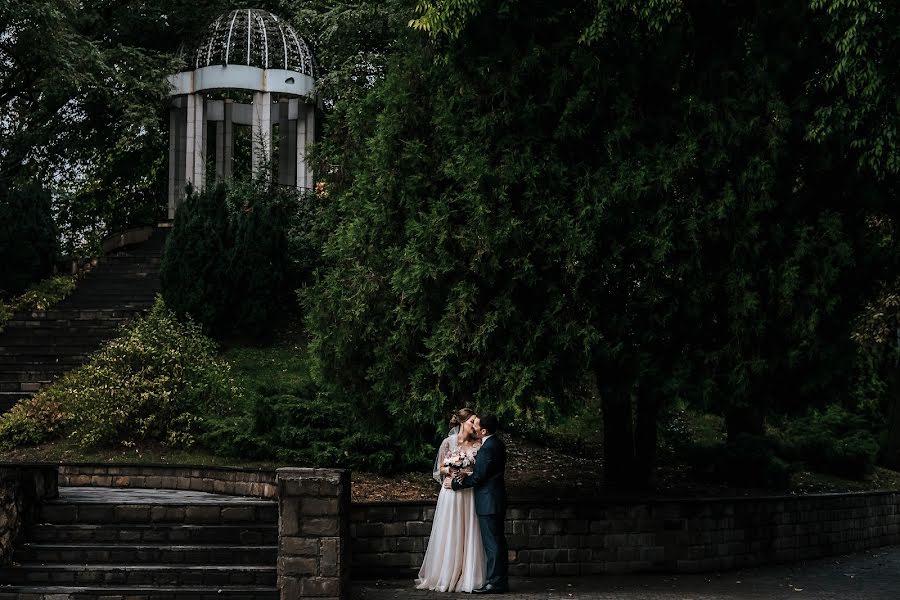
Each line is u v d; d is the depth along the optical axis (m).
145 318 19.95
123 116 25.84
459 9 11.05
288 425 15.47
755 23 11.56
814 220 11.42
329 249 13.91
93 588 9.89
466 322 11.45
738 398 11.64
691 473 17.58
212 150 32.34
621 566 12.41
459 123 11.94
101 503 11.35
